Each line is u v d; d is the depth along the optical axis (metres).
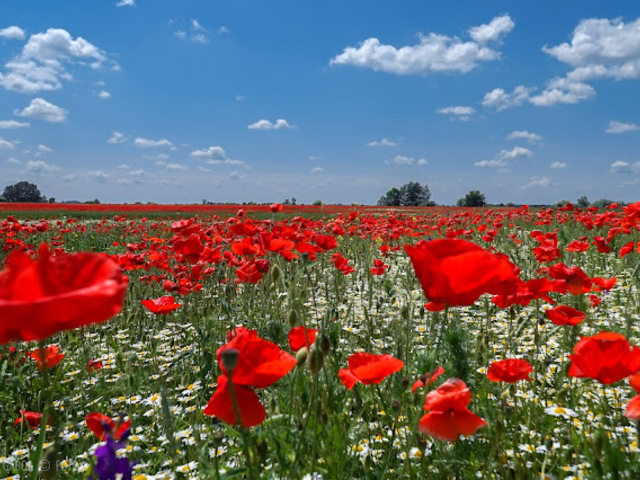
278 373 1.45
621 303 5.85
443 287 1.39
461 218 15.08
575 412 2.93
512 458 2.37
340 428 2.41
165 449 2.95
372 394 2.94
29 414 3.19
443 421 1.88
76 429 3.31
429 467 2.38
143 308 6.22
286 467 2.00
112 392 4.09
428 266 1.38
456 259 1.33
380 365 2.00
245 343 1.46
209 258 5.55
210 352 4.18
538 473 2.30
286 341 3.81
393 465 2.55
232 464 2.48
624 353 1.85
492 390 3.18
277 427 2.09
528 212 15.00
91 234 14.45
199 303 6.23
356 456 2.29
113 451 1.43
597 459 2.09
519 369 2.34
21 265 0.88
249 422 1.46
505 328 4.82
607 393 3.14
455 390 1.91
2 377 4.23
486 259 1.33
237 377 1.45
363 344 4.62
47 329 0.83
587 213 13.19
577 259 7.36
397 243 10.22
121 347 5.29
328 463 2.11
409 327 4.11
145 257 7.03
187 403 3.71
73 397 3.85
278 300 4.78
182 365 4.39
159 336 5.17
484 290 1.39
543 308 5.40
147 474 2.72
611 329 4.46
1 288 0.84
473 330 4.86
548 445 2.38
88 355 4.53
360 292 6.61
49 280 0.87
